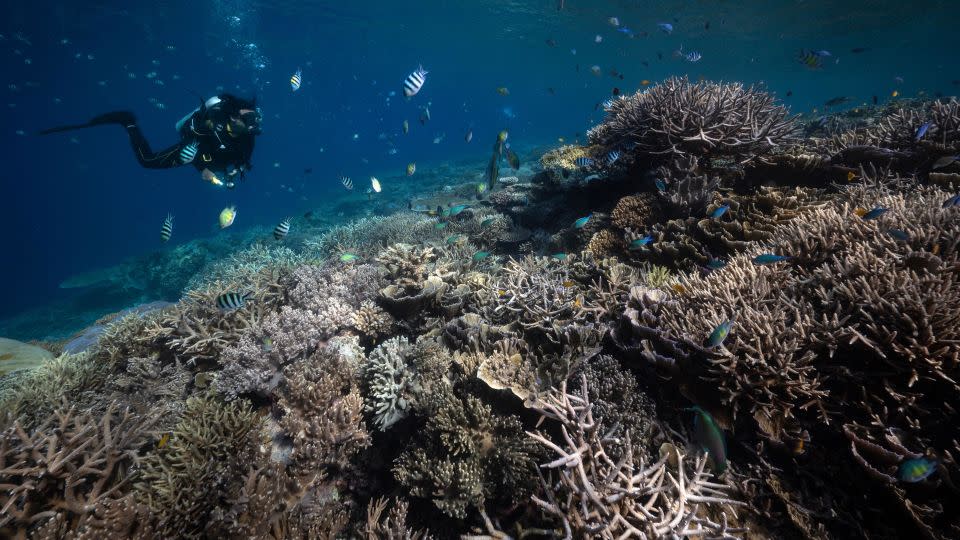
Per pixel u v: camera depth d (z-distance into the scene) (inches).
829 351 116.6
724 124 218.1
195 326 231.0
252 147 282.7
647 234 219.8
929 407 105.8
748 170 237.0
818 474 111.7
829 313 126.1
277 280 279.3
